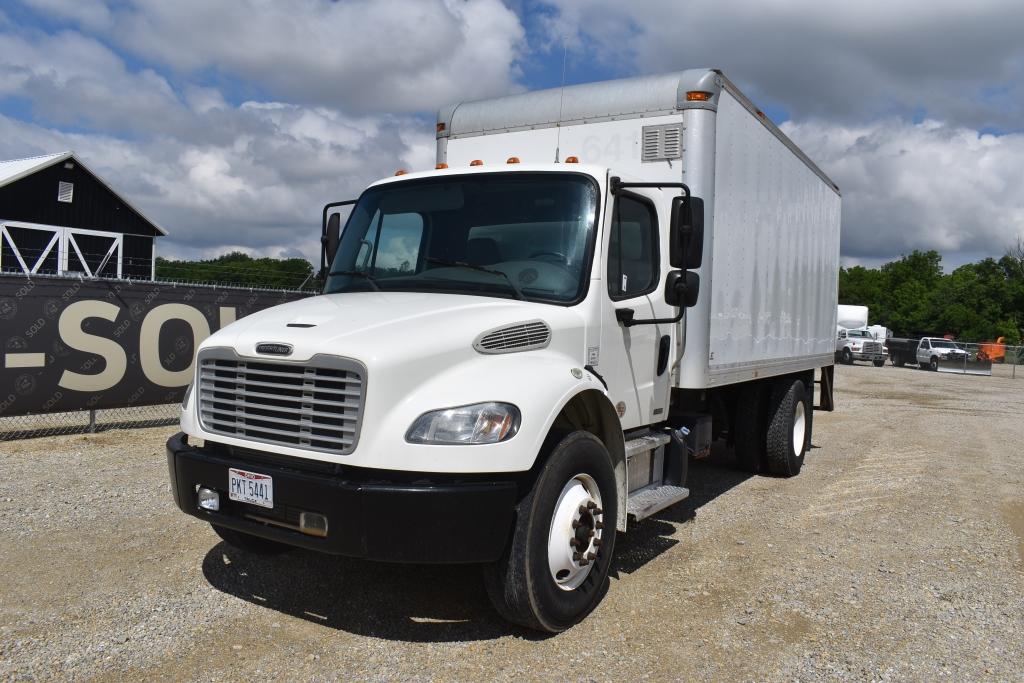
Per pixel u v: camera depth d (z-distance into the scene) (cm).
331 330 392
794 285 888
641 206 539
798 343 918
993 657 407
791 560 562
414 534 359
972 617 464
